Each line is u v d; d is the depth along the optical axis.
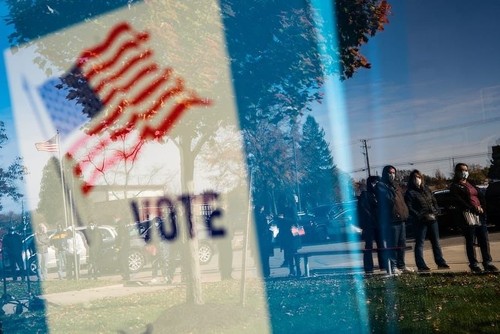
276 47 6.00
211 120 6.02
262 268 11.66
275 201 15.59
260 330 6.13
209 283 10.57
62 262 15.00
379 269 10.54
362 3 6.42
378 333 5.69
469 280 8.05
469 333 5.27
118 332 6.83
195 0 5.21
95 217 19.67
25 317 8.69
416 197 9.44
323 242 20.95
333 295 7.89
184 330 6.28
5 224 17.61
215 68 5.53
